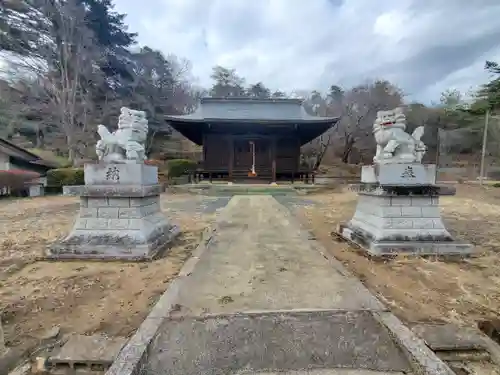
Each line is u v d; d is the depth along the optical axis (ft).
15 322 9.35
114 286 12.08
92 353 7.64
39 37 80.79
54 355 7.63
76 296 11.16
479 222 27.12
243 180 76.74
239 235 19.53
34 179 59.82
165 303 9.61
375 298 9.96
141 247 15.49
